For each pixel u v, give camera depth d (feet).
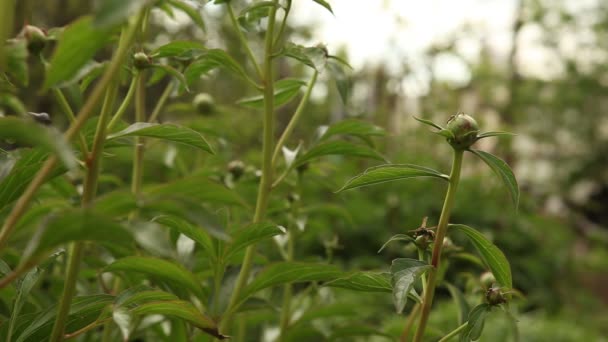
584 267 12.32
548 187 19.57
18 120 1.63
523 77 17.78
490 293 2.24
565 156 20.74
